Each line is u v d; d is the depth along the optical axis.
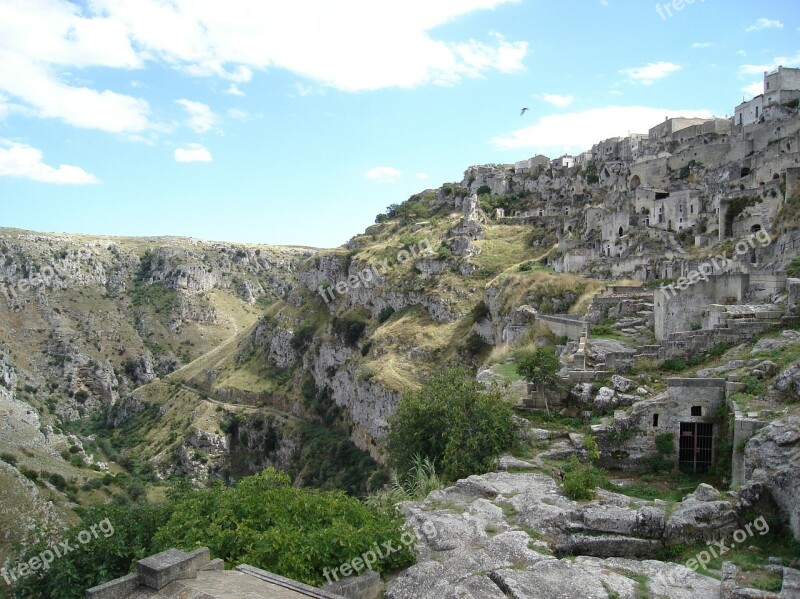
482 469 26.00
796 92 103.31
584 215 108.75
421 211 171.25
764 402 23.06
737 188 84.81
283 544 16.77
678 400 25.52
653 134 131.62
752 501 18.92
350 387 115.44
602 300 46.84
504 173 163.25
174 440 138.75
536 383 30.81
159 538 20.12
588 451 25.69
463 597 15.70
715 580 16.39
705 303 37.03
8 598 32.56
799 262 47.28
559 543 18.95
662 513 19.30
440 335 101.94
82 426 166.00
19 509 68.00
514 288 77.56
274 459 126.88
